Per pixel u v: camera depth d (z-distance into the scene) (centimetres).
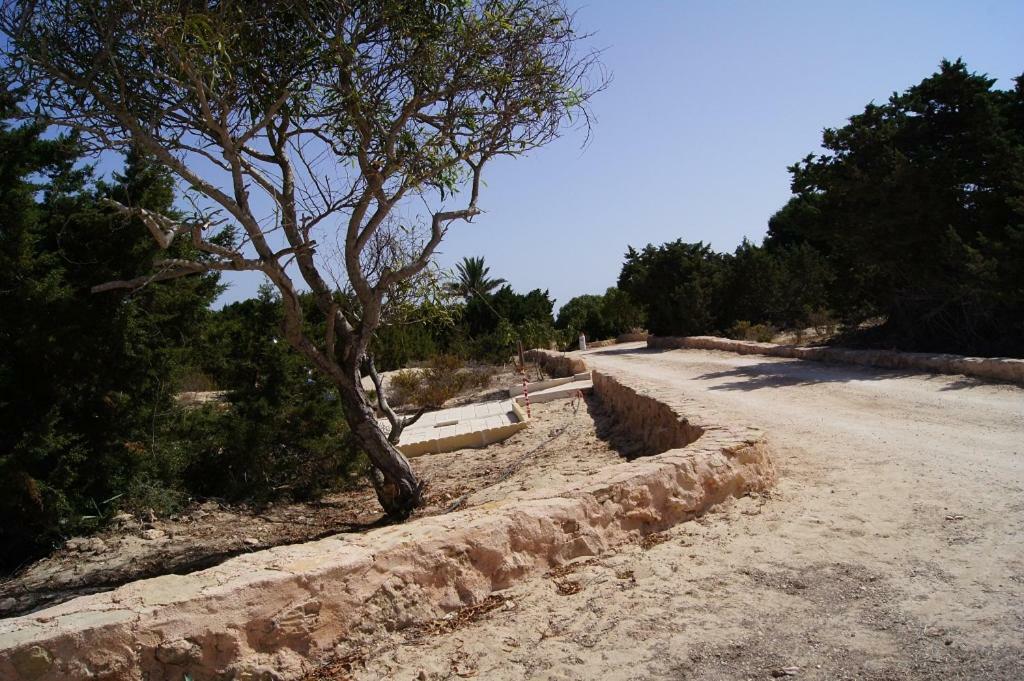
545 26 856
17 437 938
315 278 877
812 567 494
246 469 1166
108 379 1037
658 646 411
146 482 1064
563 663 407
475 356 3328
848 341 2258
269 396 1209
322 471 1241
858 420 1050
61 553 916
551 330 4156
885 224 1823
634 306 4962
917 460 769
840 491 677
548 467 1130
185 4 736
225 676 412
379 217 859
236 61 786
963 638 378
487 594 505
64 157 987
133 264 1055
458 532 510
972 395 1154
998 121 1734
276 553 495
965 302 1741
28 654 378
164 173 1038
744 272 3544
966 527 545
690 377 1930
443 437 1530
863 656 373
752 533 574
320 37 797
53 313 960
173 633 407
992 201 1709
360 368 958
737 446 683
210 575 455
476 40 831
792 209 2333
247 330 1236
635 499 595
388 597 470
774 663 377
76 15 748
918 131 1850
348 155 888
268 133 891
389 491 978
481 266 3891
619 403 1475
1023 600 411
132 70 769
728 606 449
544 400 1995
